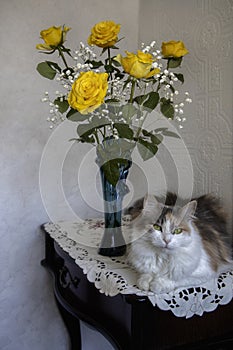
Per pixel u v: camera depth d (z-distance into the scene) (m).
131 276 0.79
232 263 0.85
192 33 1.13
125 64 0.81
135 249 0.79
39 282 1.37
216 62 1.02
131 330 0.71
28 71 1.30
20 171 1.32
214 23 1.03
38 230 1.36
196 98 1.10
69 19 1.36
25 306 1.35
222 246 0.85
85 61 0.99
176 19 1.22
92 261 0.91
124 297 0.70
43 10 1.32
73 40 1.37
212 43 1.04
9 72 1.28
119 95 0.92
